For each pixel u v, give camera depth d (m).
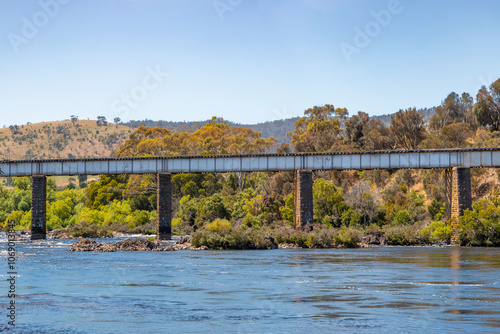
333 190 118.69
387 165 106.06
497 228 90.94
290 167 110.06
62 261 61.75
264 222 131.25
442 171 134.50
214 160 113.56
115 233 147.25
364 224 111.62
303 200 107.31
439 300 35.44
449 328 28.06
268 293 38.50
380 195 136.00
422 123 165.12
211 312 32.25
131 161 116.19
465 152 103.06
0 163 117.88
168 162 115.06
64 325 29.30
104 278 46.56
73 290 40.19
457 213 101.12
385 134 167.00
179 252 76.31
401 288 40.31
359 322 29.48
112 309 33.22
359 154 107.31
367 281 44.09
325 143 182.38
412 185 143.38
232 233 84.19
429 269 52.47
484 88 161.62
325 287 41.03
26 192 197.25
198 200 163.00
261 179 178.88
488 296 36.78
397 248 85.50
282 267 54.66
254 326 28.83
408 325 28.72
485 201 102.62
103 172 116.44
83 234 125.88
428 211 115.31
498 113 157.75
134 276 47.81
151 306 34.06
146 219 159.62
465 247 88.44
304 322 29.59
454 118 179.12
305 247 87.31
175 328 28.58
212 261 61.50
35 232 116.38
